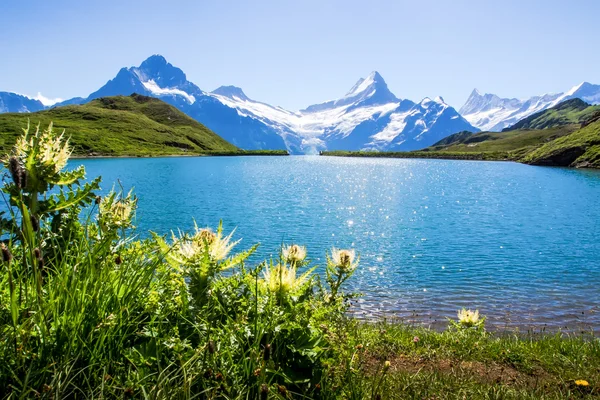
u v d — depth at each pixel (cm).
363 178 10594
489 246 3081
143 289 346
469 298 1758
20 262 330
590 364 780
